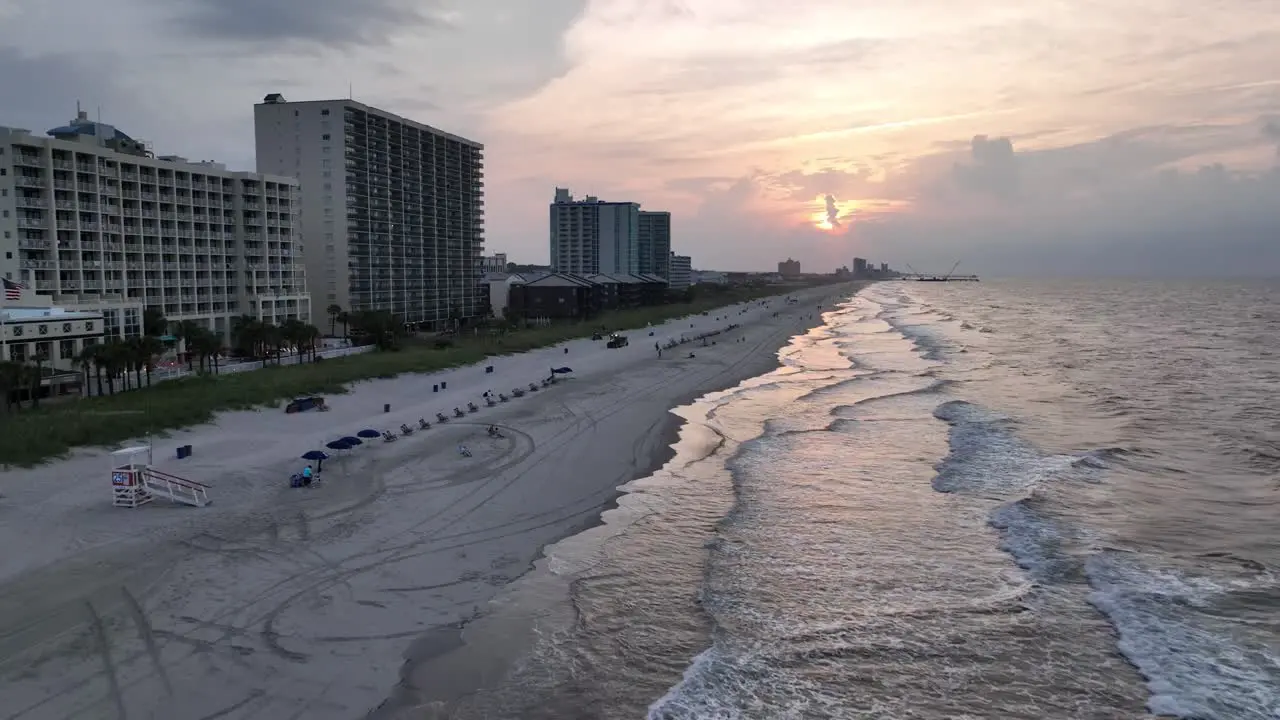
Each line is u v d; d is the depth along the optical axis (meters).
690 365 91.50
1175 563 29.55
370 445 47.28
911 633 24.33
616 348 107.81
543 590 27.22
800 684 21.50
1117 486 39.91
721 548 31.50
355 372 71.69
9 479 36.16
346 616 24.59
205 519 32.88
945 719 19.98
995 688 21.33
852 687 21.36
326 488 38.00
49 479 36.97
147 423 46.88
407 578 27.78
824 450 48.28
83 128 91.19
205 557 28.78
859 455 46.94
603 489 39.69
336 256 122.25
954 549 31.20
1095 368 87.31
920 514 35.66
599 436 51.62
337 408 58.53
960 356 102.69
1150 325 154.12
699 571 29.14
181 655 21.67
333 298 122.94
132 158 86.31
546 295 159.38
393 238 133.25
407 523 33.44
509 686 21.09
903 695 21.02
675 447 49.09
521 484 39.88
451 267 153.62
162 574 27.08
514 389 71.00
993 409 62.16
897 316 198.00
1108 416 58.66
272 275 108.12
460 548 30.92
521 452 46.53
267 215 106.62
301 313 113.06
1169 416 58.25
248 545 30.17
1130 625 24.61
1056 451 47.53
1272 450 47.16
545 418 57.38
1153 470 42.91
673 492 39.28
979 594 27.03
